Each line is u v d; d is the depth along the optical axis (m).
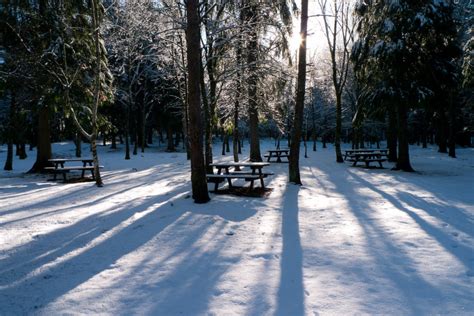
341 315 3.03
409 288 3.55
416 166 18.27
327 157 27.02
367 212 7.09
